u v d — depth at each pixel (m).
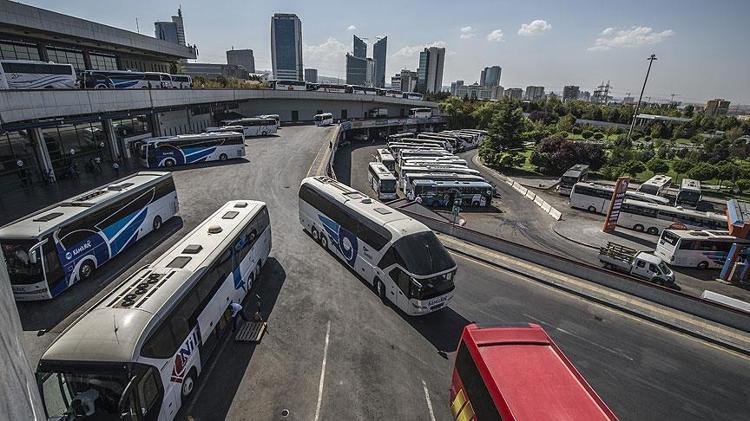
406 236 14.74
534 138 82.06
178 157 34.44
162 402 8.92
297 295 15.91
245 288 15.16
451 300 16.44
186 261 11.64
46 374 7.59
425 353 12.94
